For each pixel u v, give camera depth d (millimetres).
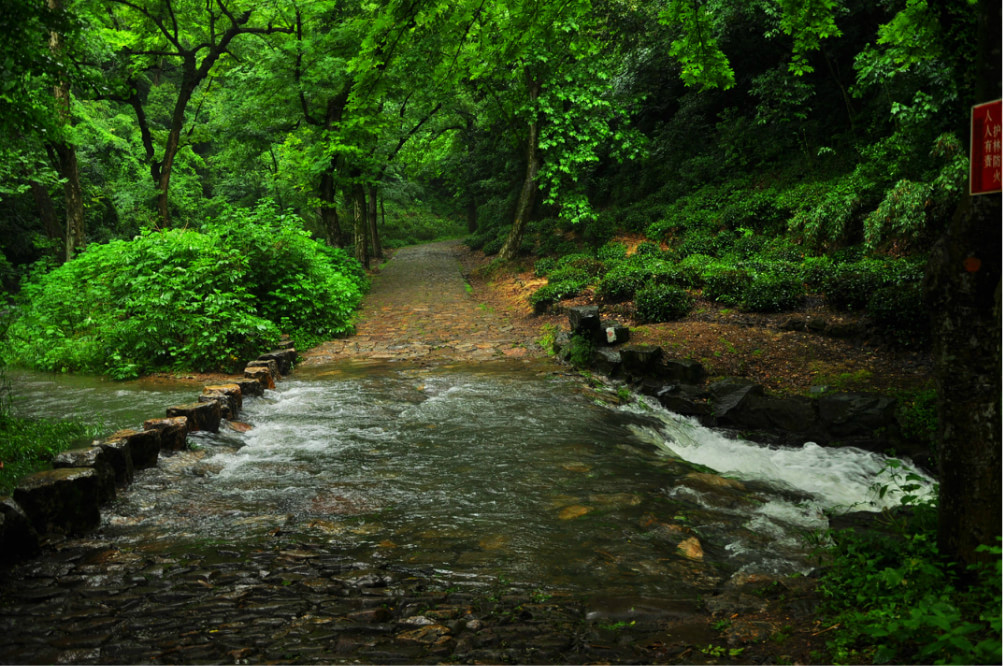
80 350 11898
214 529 5020
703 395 9492
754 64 23812
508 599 3879
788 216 18953
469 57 7727
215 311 11672
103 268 14203
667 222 21969
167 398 9461
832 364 10109
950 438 3578
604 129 21281
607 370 10977
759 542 4941
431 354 13359
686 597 3941
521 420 8383
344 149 21938
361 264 26094
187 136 25984
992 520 3430
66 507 4863
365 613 3664
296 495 5785
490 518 5258
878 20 19828
